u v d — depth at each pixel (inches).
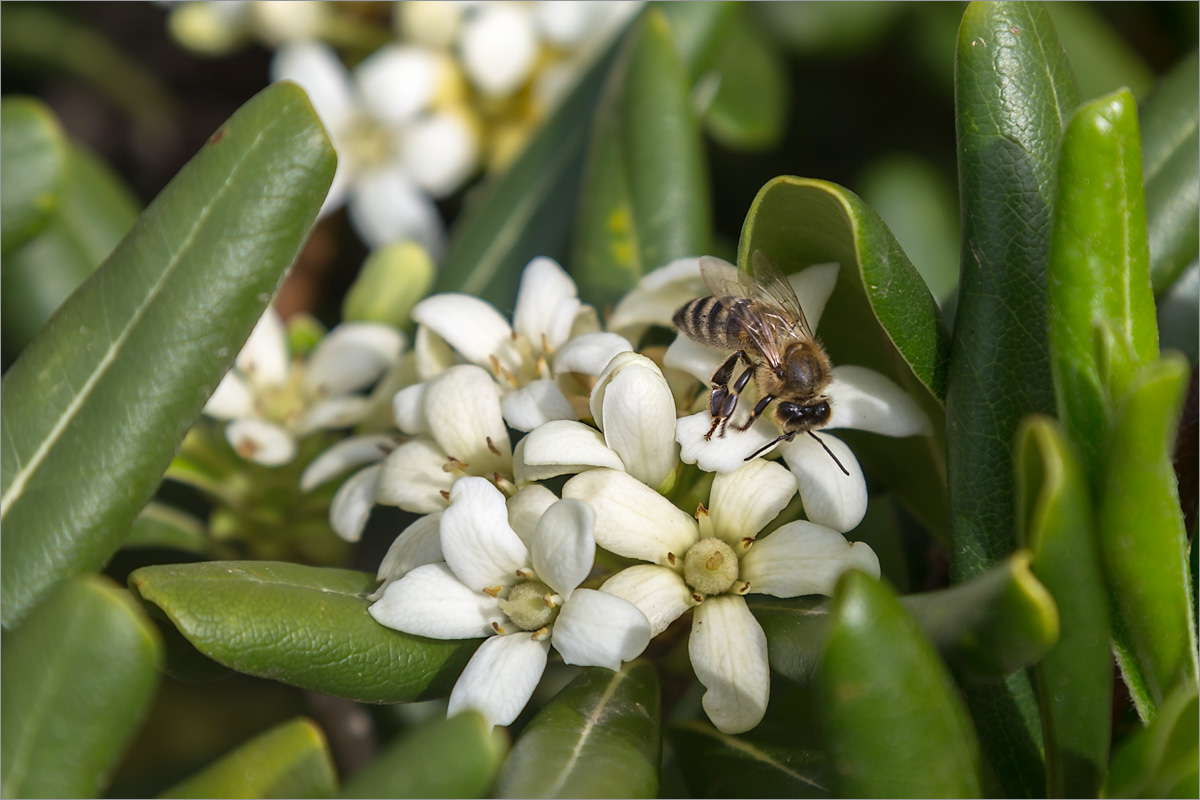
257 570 9.0
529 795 8.4
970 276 9.0
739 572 9.0
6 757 8.3
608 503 8.9
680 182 10.5
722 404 9.2
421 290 11.0
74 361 9.0
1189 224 9.7
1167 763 8.2
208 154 9.1
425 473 9.4
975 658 8.3
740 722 8.8
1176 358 8.2
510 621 8.9
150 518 10.4
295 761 8.4
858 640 8.0
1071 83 9.1
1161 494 8.3
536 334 9.7
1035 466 8.2
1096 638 8.3
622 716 8.8
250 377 10.6
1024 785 8.8
